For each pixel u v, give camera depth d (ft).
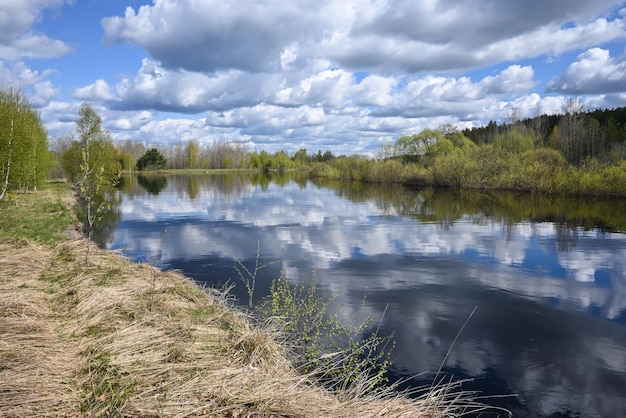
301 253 42.34
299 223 62.69
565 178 104.47
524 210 76.95
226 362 13.92
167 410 10.43
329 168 231.71
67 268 24.82
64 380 11.51
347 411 11.78
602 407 16.37
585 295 29.66
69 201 76.23
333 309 26.11
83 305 17.61
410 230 56.24
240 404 11.12
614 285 31.94
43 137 91.61
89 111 112.98
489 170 126.72
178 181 189.57
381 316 25.18
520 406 16.35
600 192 96.68
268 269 35.91
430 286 31.37
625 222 62.23
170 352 13.97
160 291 21.36
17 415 9.62
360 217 68.95
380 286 31.30
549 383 18.07
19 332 14.24
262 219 66.95
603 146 149.79
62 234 40.83
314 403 11.97
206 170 332.60
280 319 20.16
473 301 28.22
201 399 11.16
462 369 19.07
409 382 17.76
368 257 40.73
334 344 19.79
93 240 47.62
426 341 21.84
